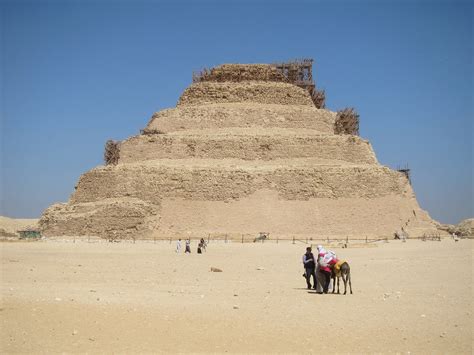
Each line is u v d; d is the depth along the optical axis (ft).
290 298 132.16
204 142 433.89
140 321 104.68
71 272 183.32
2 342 91.76
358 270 194.39
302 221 388.98
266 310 116.06
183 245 326.03
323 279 141.38
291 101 482.28
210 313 112.06
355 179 407.44
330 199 401.49
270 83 485.97
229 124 458.50
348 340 94.58
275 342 93.56
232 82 489.26
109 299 124.77
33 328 99.60
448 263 214.90
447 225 478.59
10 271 183.83
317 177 406.21
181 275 179.63
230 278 173.37
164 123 465.88
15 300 120.98
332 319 108.27
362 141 441.68
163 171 408.05
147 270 193.47
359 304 123.85
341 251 283.79
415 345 92.02
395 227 394.93
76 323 102.99
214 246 319.47
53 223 400.67
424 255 252.42
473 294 137.59
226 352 88.63
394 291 143.23
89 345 91.09
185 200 399.65
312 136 436.76
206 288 148.15
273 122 460.96
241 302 125.39
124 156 443.73
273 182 404.36
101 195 412.98
